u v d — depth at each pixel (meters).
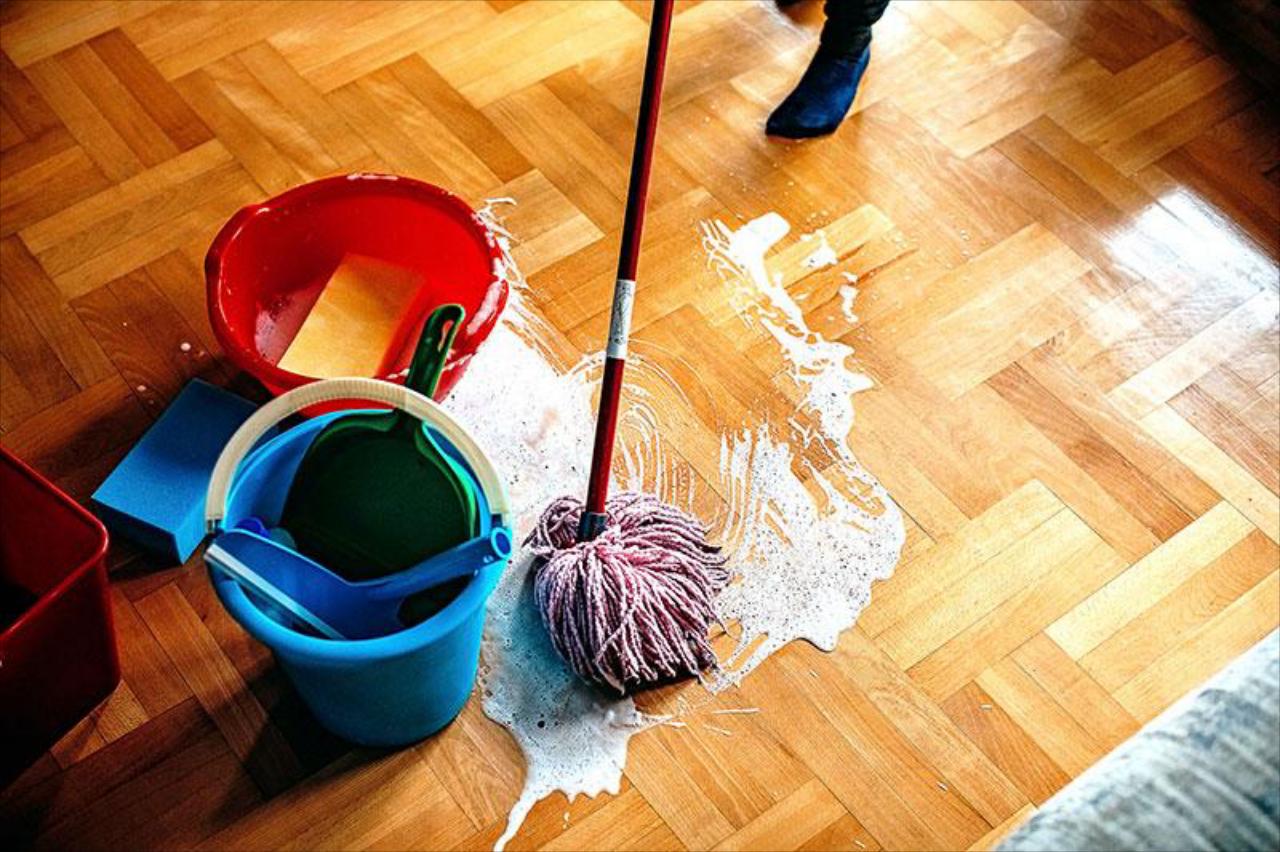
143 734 1.69
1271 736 1.25
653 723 1.70
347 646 1.42
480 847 1.62
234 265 1.84
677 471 1.90
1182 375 2.00
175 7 2.36
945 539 1.85
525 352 1.99
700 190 2.17
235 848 1.62
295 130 2.22
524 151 2.21
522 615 1.78
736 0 2.41
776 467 1.91
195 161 2.18
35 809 1.63
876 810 1.65
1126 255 2.12
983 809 1.66
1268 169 2.22
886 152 2.23
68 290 2.04
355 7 2.38
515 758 1.68
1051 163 2.22
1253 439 1.95
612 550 1.68
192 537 1.80
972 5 2.41
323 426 1.57
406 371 1.79
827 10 2.16
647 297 2.06
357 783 1.66
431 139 2.22
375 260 1.93
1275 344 2.04
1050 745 1.70
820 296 2.07
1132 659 1.76
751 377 1.99
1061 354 2.02
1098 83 2.31
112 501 1.76
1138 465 1.92
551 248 2.11
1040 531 1.86
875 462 1.92
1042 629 1.78
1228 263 2.12
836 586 1.81
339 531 1.55
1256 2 2.34
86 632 1.60
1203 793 1.23
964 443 1.94
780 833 1.64
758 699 1.72
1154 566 1.84
